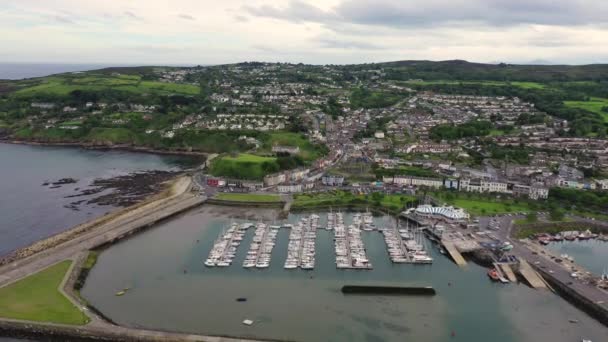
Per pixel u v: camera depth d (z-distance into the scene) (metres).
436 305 187.62
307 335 164.25
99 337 160.00
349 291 197.00
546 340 164.50
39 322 163.75
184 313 178.25
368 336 164.88
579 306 188.62
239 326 169.25
